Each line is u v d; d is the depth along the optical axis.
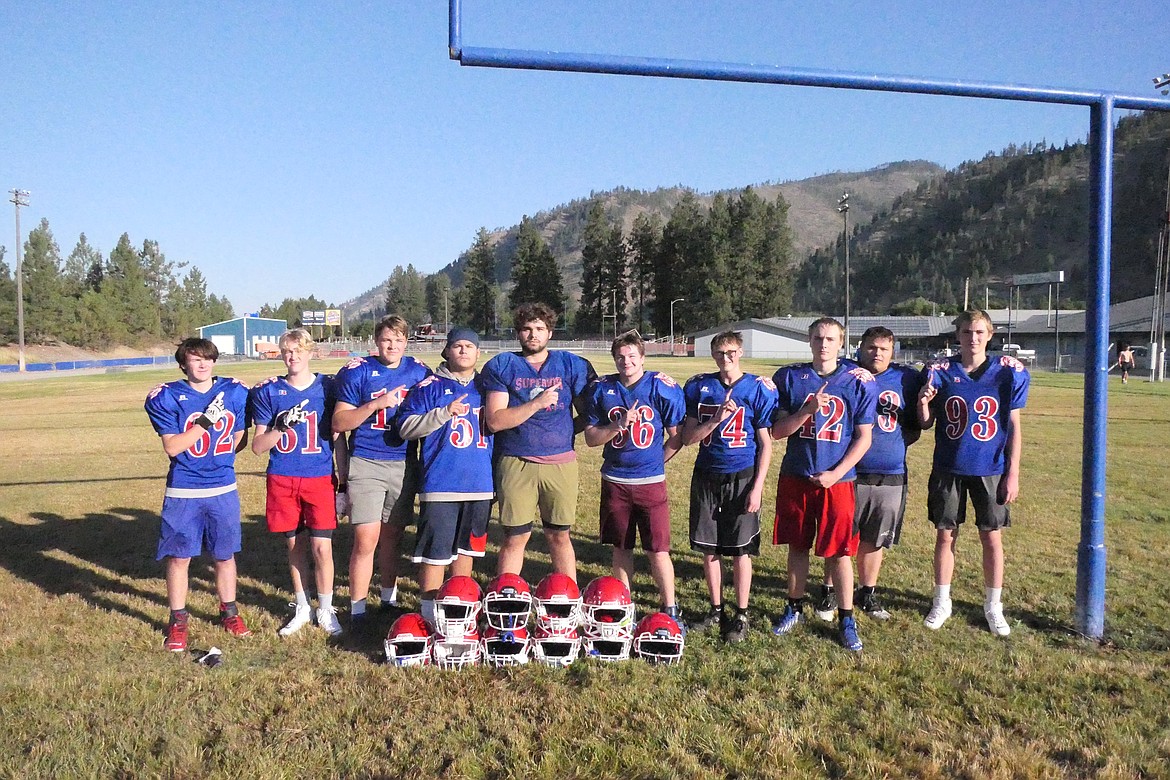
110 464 12.21
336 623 4.97
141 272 98.69
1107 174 4.67
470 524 4.90
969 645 4.68
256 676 4.20
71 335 77.81
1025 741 3.50
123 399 26.09
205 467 4.74
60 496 9.51
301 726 3.65
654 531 4.89
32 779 3.19
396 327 5.07
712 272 85.94
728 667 4.36
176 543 4.64
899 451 5.21
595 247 100.00
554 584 4.43
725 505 4.91
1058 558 6.48
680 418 4.90
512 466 4.88
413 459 5.26
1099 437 4.73
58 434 16.22
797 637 4.85
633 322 106.25
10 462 12.42
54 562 6.57
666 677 4.20
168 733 3.56
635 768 3.28
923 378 5.19
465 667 4.33
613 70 4.33
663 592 4.98
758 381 4.89
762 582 6.07
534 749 3.45
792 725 3.65
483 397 4.91
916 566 6.35
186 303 114.94
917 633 4.89
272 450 4.97
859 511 5.22
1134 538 7.10
